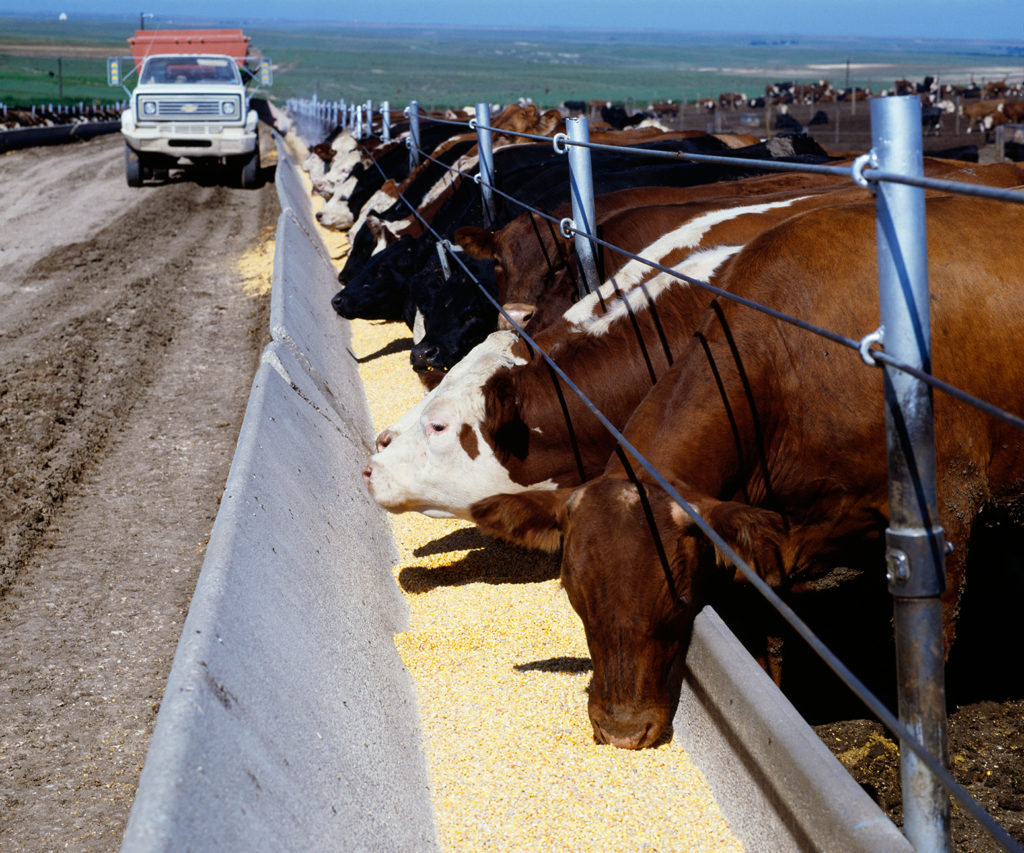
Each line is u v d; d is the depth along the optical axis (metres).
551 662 3.97
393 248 9.21
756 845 2.81
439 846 3.02
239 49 25.47
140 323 11.43
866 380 3.67
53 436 7.77
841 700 4.24
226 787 2.32
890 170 2.09
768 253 3.82
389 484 4.88
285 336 7.24
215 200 21.61
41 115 44.53
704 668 3.23
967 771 3.70
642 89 116.50
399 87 113.44
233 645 2.85
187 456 7.30
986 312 3.66
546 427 4.61
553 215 6.54
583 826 3.01
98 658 4.58
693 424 3.63
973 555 4.65
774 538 3.01
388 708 3.52
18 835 3.42
